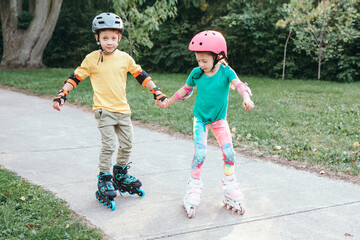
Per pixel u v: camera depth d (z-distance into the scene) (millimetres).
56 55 21125
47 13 18406
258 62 16844
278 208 3512
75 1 20859
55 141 5867
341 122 6848
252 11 16984
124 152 3744
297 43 14617
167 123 6980
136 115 7727
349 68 14656
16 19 18078
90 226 3098
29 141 5848
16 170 4473
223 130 3457
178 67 18484
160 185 4109
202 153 3416
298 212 3426
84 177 4297
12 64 18141
